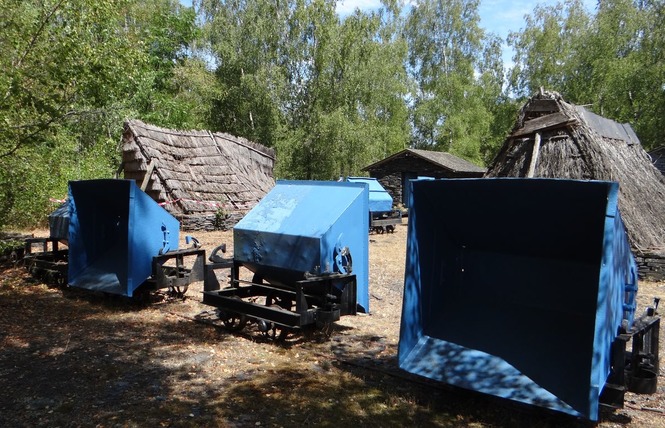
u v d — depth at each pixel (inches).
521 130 567.8
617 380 177.0
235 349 271.6
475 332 217.9
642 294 405.1
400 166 1363.2
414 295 217.2
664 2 1647.4
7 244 481.7
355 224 289.3
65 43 399.9
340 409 201.2
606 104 1710.1
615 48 1720.0
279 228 291.4
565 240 200.2
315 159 1545.3
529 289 217.3
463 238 234.5
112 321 319.0
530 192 187.5
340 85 1544.0
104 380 226.4
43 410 195.9
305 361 255.8
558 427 186.2
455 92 1979.6
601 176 511.5
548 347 198.7
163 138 827.4
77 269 379.6
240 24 1614.2
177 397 209.8
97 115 580.7
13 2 406.6
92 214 387.9
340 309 275.1
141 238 345.1
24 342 275.9
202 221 768.9
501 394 189.3
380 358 259.9
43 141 442.0
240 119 1620.3
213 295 301.6
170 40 1483.8
